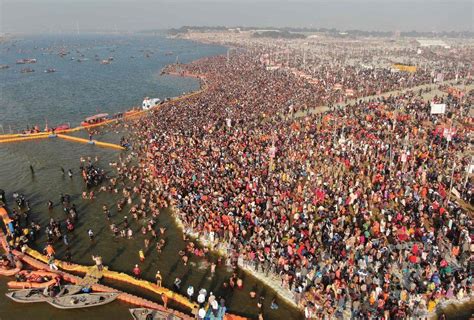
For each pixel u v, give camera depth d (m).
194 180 49.41
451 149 59.00
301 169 52.72
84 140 72.06
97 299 31.45
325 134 66.88
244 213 41.22
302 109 88.69
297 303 31.06
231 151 59.16
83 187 52.94
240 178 49.03
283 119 79.56
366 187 47.56
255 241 37.06
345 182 48.59
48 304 31.33
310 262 33.44
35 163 61.88
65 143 71.44
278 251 35.44
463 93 96.50
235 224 39.12
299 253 34.56
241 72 142.75
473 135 66.25
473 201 44.78
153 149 62.19
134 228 42.75
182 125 73.88
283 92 103.56
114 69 181.62
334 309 29.50
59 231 40.97
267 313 30.39
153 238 40.88
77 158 63.91
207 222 40.62
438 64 178.00
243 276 34.72
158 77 154.25
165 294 32.09
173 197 47.25
